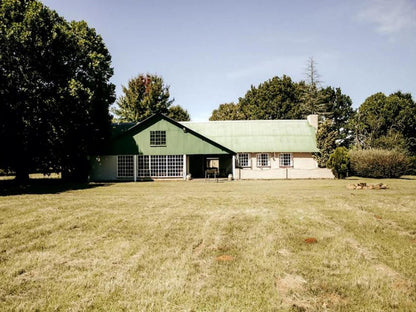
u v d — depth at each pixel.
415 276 4.26
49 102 20.05
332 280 4.14
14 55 19.14
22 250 5.70
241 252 5.38
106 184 22.53
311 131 32.81
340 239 6.10
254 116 54.72
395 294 3.71
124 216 8.78
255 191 15.54
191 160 33.97
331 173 26.91
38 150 21.94
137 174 27.73
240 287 3.96
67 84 21.23
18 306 3.54
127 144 27.45
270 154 31.14
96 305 3.55
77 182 25.17
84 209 10.10
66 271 4.61
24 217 8.82
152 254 5.33
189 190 16.73
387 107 47.44
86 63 24.02
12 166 24.50
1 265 4.91
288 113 53.31
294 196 12.95
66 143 23.97
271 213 8.95
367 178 26.12
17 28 18.27
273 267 4.62
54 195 14.56
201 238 6.33
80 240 6.29
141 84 52.25
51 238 6.49
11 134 19.25
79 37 24.20
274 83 54.78
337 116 58.19
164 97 53.03
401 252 5.29
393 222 7.66
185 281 4.16
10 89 18.73
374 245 5.68
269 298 3.65
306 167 31.02
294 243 5.88
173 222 7.88
